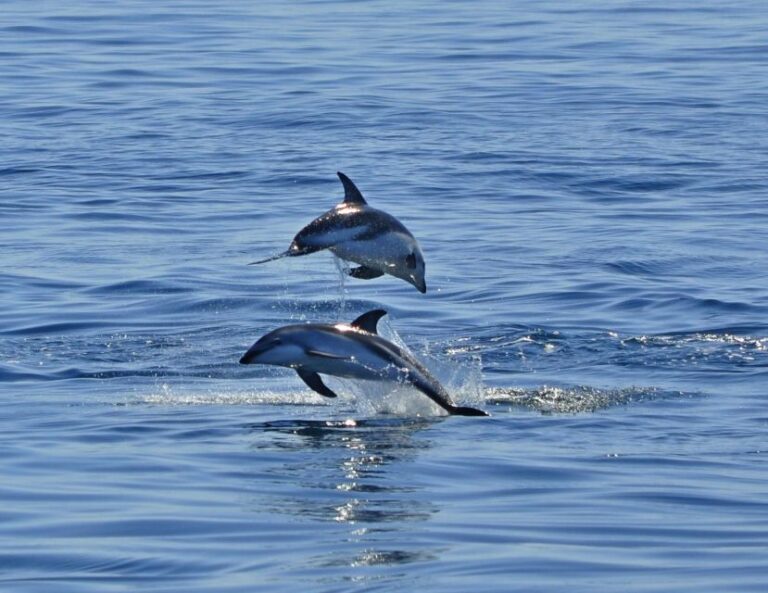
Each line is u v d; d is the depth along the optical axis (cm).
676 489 2900
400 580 2345
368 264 3253
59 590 2323
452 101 9169
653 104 9094
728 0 14188
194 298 4988
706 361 4134
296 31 12025
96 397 3778
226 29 12081
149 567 2427
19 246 5788
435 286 5138
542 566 2414
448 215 6350
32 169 7331
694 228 6059
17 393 3812
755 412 3578
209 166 7400
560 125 8425
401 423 3503
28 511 2744
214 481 2970
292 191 6869
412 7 13600
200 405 3700
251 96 9362
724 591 2286
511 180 7056
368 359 3469
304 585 2325
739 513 2739
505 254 5612
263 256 5647
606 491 2889
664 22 12675
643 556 2473
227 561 2456
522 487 2927
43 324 4625
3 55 10775
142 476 3009
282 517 2711
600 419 3519
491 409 3638
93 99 9275
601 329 4528
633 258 5509
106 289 5103
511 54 11006
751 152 7681
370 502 2819
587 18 12912
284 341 3469
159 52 10944
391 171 7225
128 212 6425
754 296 4922
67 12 12912
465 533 2609
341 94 9381
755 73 10219
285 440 3331
